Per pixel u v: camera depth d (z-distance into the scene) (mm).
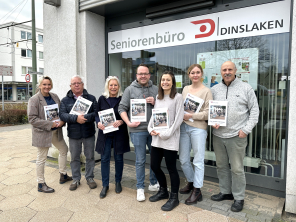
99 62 4508
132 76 4379
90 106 3203
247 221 2455
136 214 2613
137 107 2854
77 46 4262
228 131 2607
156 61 4055
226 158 2805
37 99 3115
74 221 2492
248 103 2533
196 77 2809
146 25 4066
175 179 2713
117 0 3707
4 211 2695
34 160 4703
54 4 4301
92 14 4309
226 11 3277
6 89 33906
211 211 2652
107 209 2734
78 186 3406
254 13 3076
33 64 11672
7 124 10391
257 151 3254
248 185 3262
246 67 3236
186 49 3717
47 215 2611
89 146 3316
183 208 2730
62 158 3484
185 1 3494
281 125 3072
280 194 3027
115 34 4465
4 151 5473
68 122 3184
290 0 2832
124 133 3117
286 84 2996
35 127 3111
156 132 2637
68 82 4406
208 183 3492
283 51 2979
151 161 2797
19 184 3475
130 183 3514
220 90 2707
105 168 3102
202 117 2729
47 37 4633
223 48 3383
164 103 2674
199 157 2811
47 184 3482
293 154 2512
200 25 3514
